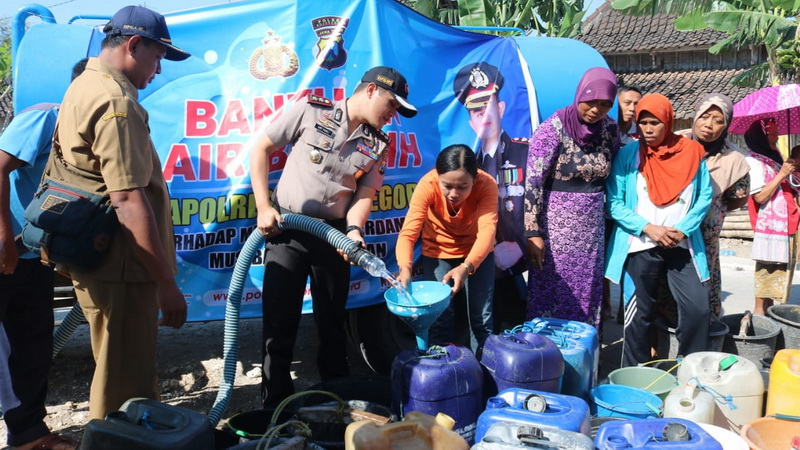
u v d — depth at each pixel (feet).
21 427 11.06
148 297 9.30
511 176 15.39
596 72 12.76
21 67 12.64
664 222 13.39
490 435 8.38
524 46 16.26
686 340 13.51
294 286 11.44
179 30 13.23
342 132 11.25
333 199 11.37
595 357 11.97
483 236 11.76
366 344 14.46
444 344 11.41
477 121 15.08
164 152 13.02
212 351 16.62
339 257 11.56
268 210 10.94
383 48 14.06
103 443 7.84
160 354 16.35
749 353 13.91
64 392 13.97
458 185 11.17
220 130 13.28
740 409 11.08
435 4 47.16
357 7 13.94
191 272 13.24
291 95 13.47
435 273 12.65
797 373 10.81
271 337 11.52
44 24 13.11
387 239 14.20
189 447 7.91
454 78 14.99
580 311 13.75
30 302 10.83
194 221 13.17
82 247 8.73
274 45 13.51
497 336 10.92
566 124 13.23
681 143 13.41
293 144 11.64
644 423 8.99
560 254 13.60
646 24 60.03
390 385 11.52
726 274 27.30
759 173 18.26
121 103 8.53
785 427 10.23
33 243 8.95
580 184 13.50
